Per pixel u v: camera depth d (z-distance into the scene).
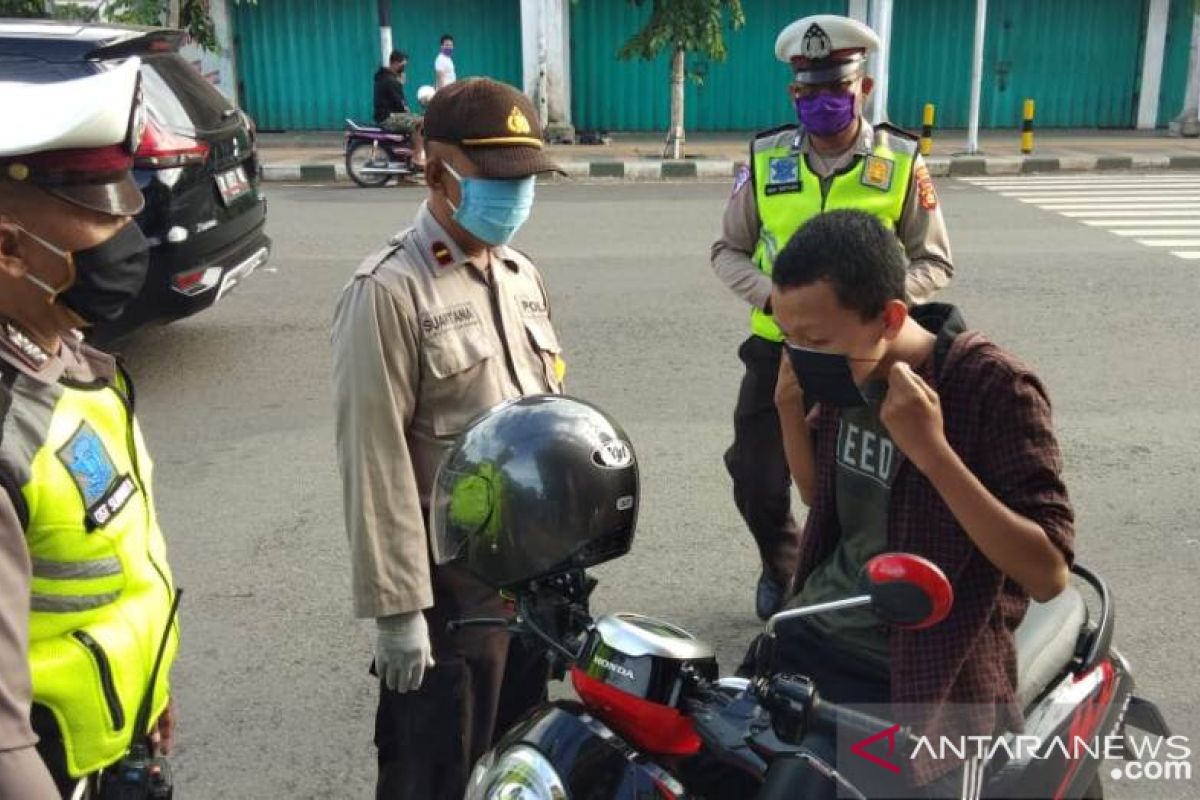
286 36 18.00
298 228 10.36
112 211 1.71
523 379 2.35
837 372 1.70
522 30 17.00
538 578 1.77
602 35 18.00
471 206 2.16
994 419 1.68
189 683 3.40
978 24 15.34
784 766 1.60
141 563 1.86
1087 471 4.84
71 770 1.74
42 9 12.56
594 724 1.75
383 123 13.45
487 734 2.44
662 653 1.69
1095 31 18.42
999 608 1.75
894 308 1.65
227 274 6.12
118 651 1.77
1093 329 6.93
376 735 2.44
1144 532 4.29
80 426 1.71
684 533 4.36
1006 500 1.67
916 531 1.76
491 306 2.32
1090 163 15.16
